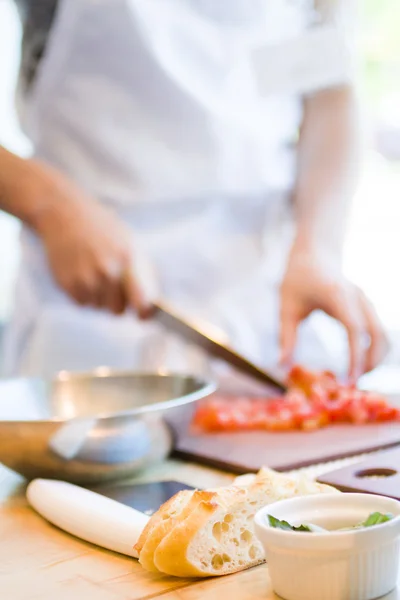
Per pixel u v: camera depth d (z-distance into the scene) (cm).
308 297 141
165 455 98
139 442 92
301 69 154
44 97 157
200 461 102
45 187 140
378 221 274
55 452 89
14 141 247
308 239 150
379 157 252
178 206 161
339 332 186
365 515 64
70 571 69
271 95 155
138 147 158
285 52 153
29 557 73
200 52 157
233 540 67
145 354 157
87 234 136
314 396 119
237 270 163
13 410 110
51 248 138
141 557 66
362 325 139
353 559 59
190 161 159
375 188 271
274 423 113
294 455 99
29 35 157
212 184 160
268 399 133
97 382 115
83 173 160
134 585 65
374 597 60
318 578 59
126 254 136
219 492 67
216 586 64
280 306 143
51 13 154
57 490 83
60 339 159
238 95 161
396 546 61
